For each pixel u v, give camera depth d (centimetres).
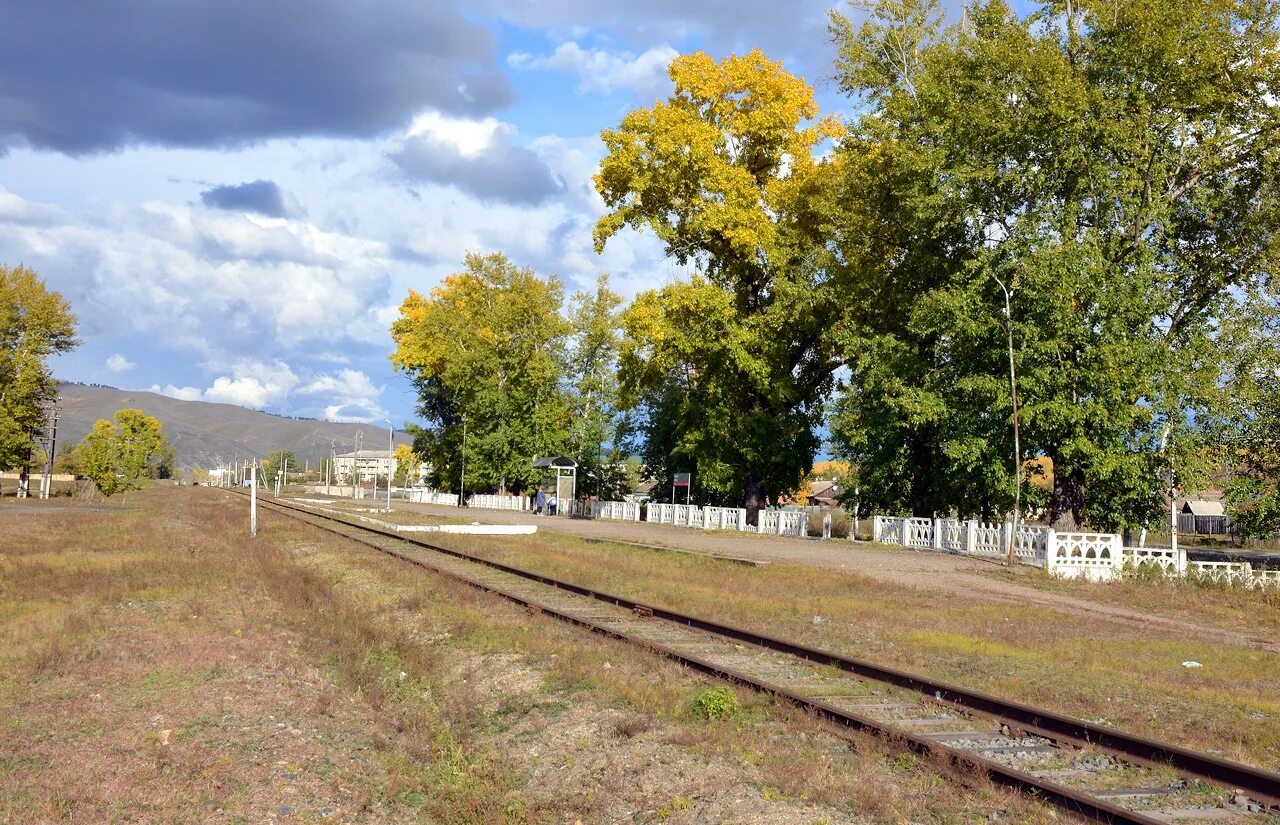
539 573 2272
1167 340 3127
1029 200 3120
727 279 4569
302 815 691
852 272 3962
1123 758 809
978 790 712
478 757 812
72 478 13475
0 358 7969
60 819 659
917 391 3356
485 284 7888
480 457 7775
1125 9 2948
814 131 4438
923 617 1714
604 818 685
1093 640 1520
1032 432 2991
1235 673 1286
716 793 710
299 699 1004
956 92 3228
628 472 8244
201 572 2089
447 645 1281
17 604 1634
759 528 4344
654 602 1802
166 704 970
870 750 809
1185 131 3012
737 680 1045
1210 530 7712
